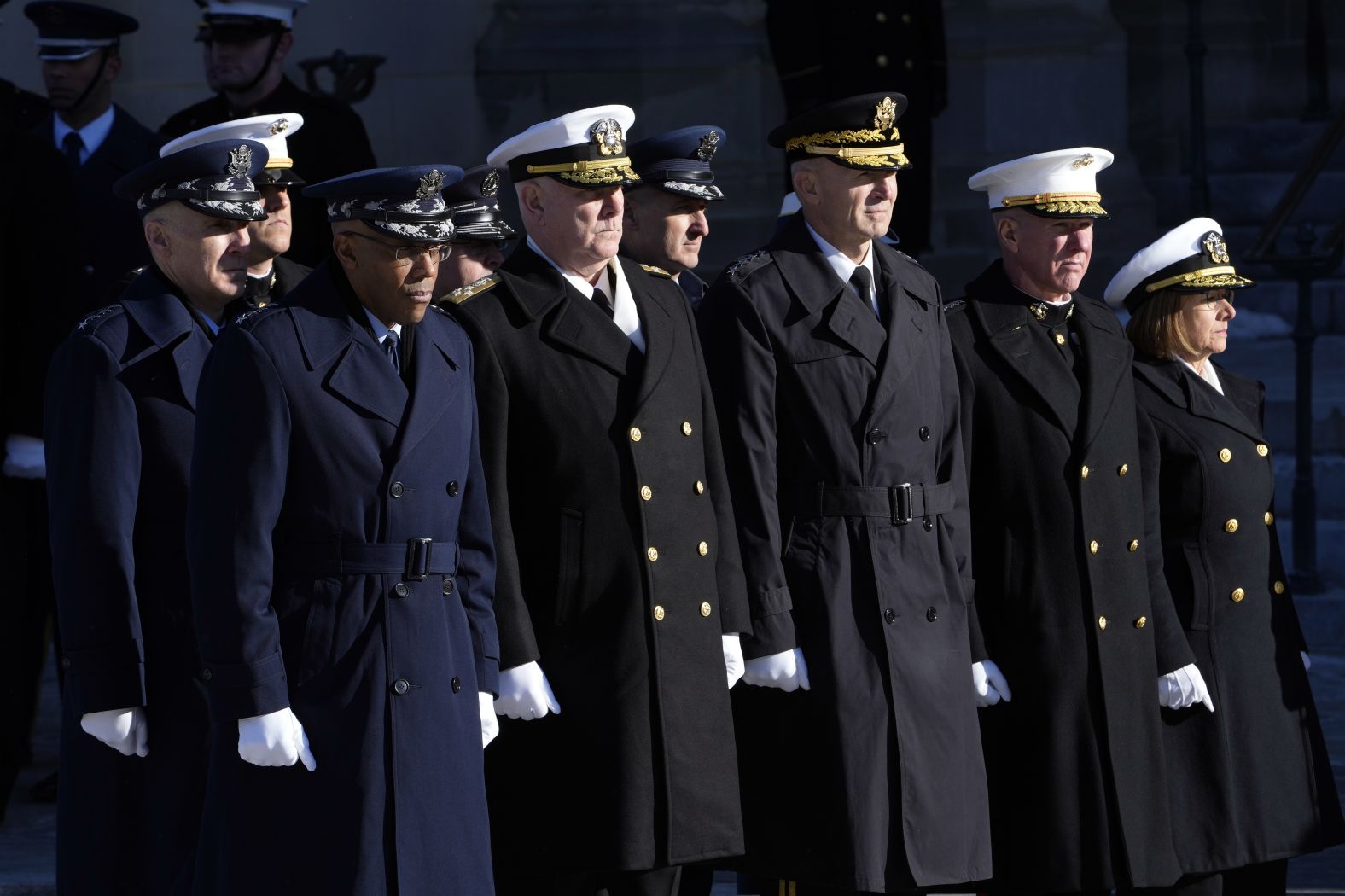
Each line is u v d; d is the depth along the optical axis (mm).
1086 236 12492
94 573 10398
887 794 11445
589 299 11086
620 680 10734
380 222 9547
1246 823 12820
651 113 31578
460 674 9852
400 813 9477
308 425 9531
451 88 31000
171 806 10672
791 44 22156
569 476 10805
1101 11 32438
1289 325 28438
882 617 11484
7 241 14805
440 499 9836
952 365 12148
